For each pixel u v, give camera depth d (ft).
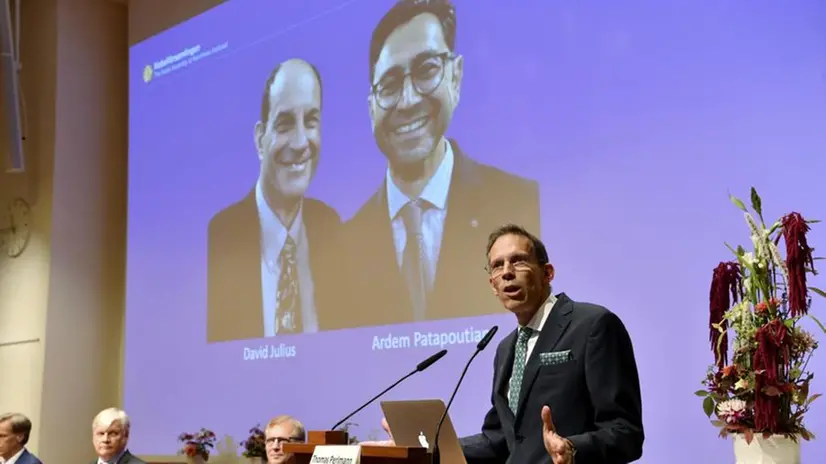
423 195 15.42
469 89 14.93
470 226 14.55
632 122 12.65
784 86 11.10
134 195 21.53
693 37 12.11
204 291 19.49
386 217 16.03
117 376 22.94
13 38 23.77
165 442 19.66
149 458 19.89
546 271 8.30
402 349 15.29
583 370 7.66
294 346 17.29
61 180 22.52
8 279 22.95
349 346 16.22
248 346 18.26
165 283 20.42
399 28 16.42
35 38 23.52
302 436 12.75
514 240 8.22
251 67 19.36
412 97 15.92
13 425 16.55
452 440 7.60
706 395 9.27
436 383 14.65
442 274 14.87
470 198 14.62
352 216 16.66
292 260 17.69
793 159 10.91
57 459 21.49
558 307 8.10
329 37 17.76
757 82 11.37
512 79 14.33
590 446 6.99
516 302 8.10
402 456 6.82
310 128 17.80
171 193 20.67
